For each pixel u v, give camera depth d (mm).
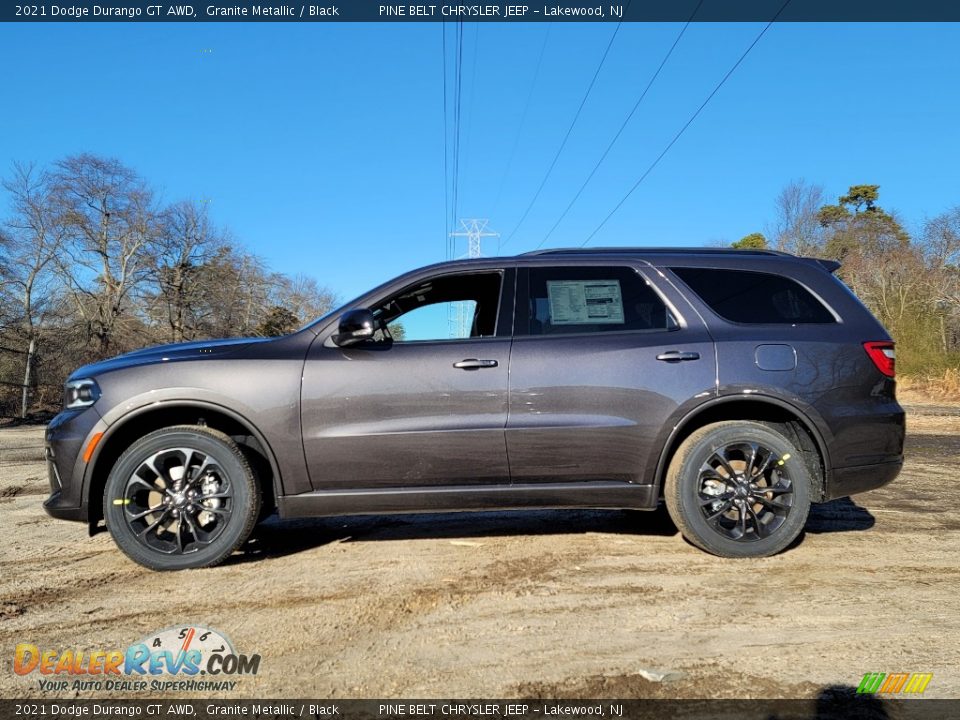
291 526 4488
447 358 3641
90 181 24609
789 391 3625
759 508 3740
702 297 3854
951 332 22719
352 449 3553
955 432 10047
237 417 3523
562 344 3705
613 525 4418
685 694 2215
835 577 3338
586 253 4070
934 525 4348
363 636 2705
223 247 27094
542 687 2275
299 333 3750
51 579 3424
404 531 4328
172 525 3709
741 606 2973
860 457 3684
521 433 3586
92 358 20422
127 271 25922
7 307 18641
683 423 3627
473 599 3098
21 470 7156
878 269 27109
